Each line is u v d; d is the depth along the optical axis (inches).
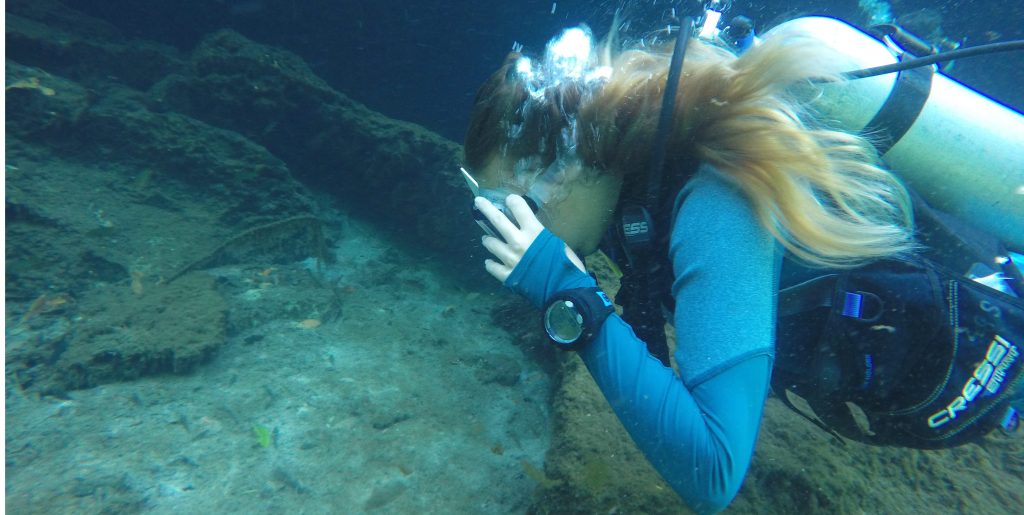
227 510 109.2
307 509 112.3
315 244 255.6
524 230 41.1
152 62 377.7
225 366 158.1
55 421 125.1
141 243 213.5
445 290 252.2
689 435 33.3
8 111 235.6
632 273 48.4
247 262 229.0
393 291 240.2
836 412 55.2
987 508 86.4
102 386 140.1
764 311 34.6
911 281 45.1
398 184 291.4
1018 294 50.1
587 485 88.5
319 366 165.6
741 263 34.6
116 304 168.2
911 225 45.6
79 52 345.4
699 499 35.3
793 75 38.9
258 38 703.7
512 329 209.0
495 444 139.6
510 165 46.5
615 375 37.1
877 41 56.1
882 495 87.1
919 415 47.9
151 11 676.7
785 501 84.7
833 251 36.7
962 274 50.6
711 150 38.6
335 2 688.4
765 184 35.7
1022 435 100.1
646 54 44.4
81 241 200.8
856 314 45.5
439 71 800.9
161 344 149.0
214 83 306.0
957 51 47.6
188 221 239.9
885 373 46.7
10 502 102.0
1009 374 46.1
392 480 122.6
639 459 92.6
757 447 91.6
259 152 268.7
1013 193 51.9
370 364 172.2
